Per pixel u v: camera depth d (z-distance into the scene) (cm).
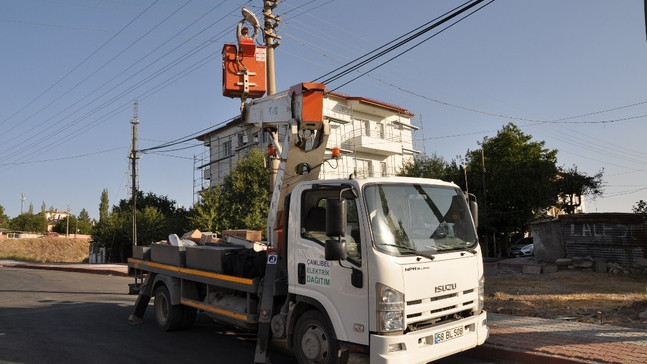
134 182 3139
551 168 3562
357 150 3712
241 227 3130
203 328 905
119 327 925
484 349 679
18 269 3080
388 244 512
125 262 4094
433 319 534
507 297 1112
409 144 4212
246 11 1284
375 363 478
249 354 711
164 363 664
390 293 489
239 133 4197
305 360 571
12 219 8944
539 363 625
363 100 3644
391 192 546
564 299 1066
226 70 936
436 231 564
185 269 810
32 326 946
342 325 523
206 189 3497
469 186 3569
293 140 709
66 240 5762
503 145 3528
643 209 2694
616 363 580
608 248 1714
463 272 564
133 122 3153
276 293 624
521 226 3581
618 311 905
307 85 690
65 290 1656
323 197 572
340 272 531
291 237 604
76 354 716
